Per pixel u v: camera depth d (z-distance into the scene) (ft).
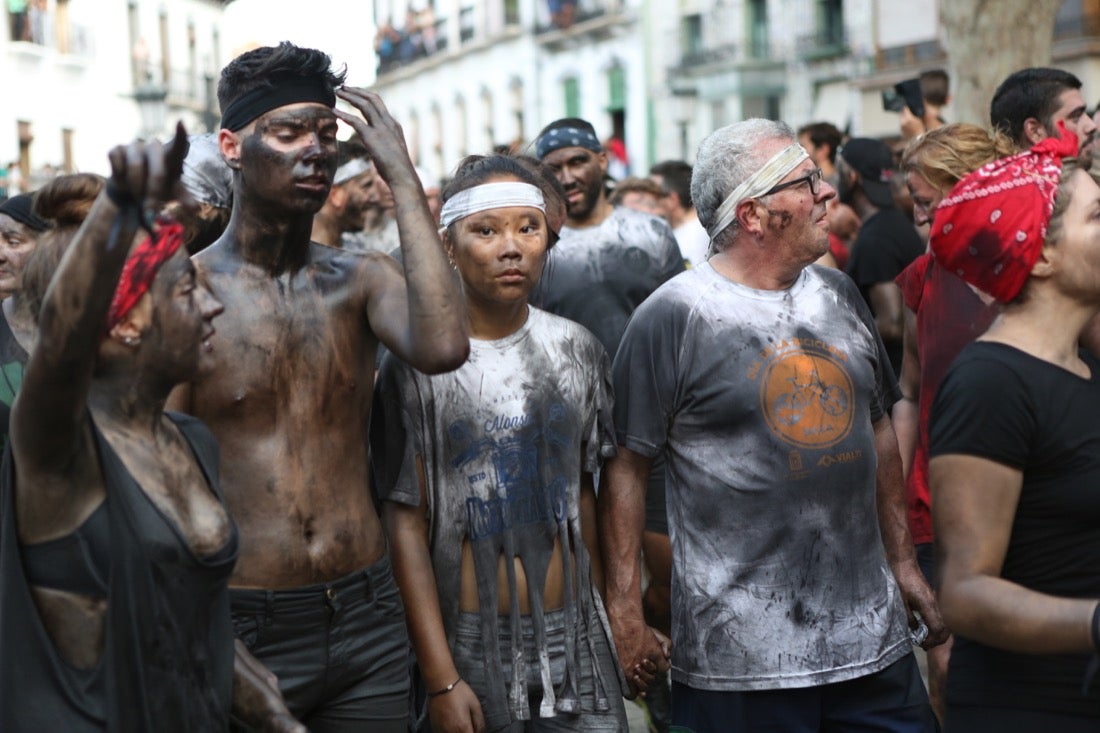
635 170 130.31
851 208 25.72
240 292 11.38
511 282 12.41
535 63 140.77
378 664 11.70
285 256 11.50
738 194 12.66
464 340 10.96
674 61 127.24
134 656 8.61
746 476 12.53
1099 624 8.68
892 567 13.69
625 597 12.98
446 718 12.25
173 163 8.08
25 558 8.61
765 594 12.53
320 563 11.39
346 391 11.60
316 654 11.39
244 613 11.20
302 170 11.20
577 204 20.10
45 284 9.43
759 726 12.59
